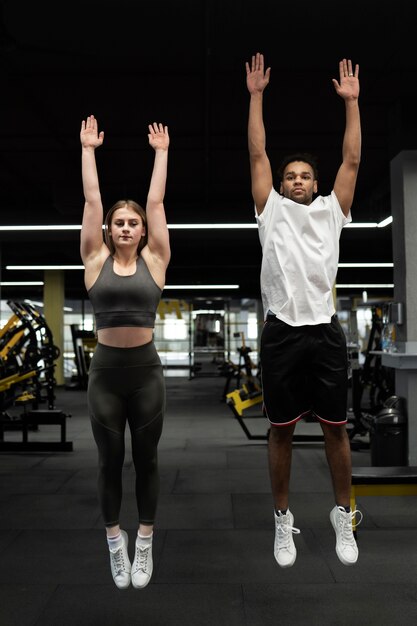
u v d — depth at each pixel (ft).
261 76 6.98
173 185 26.20
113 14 12.19
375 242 36.06
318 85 15.75
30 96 16.33
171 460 18.03
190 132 19.34
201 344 53.88
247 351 35.14
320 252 6.68
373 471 10.88
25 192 26.89
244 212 24.76
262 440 21.90
